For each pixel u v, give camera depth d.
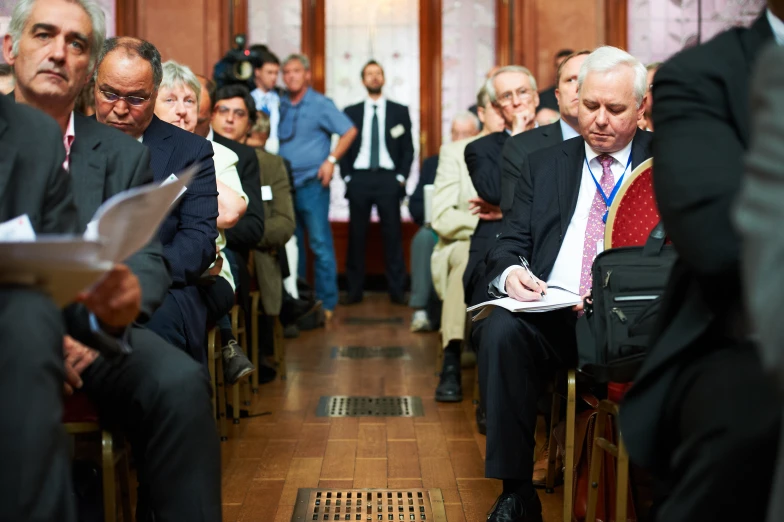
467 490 3.18
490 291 2.98
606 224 2.73
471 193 4.86
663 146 1.68
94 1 2.32
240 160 4.34
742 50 1.68
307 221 7.56
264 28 8.77
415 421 4.16
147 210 1.71
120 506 2.48
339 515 2.94
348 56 8.94
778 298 1.13
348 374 5.21
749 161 1.20
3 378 1.49
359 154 8.42
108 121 2.94
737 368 1.54
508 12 8.57
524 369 2.70
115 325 1.96
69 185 1.97
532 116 4.35
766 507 1.42
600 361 2.37
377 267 9.11
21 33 2.25
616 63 2.88
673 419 1.67
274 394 4.72
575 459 2.79
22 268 1.54
